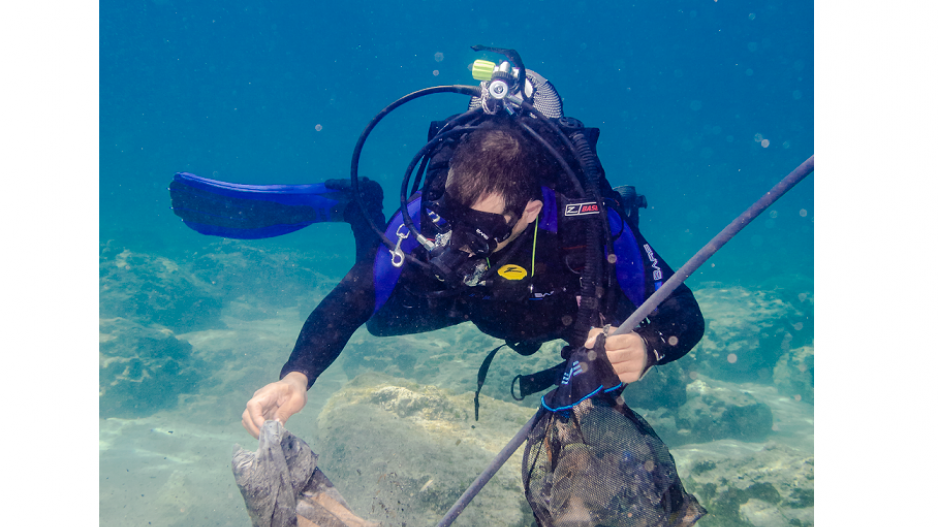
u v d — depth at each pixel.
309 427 4.43
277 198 3.60
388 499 2.26
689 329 1.62
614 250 1.90
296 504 1.42
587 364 1.41
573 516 1.39
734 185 69.62
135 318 6.70
